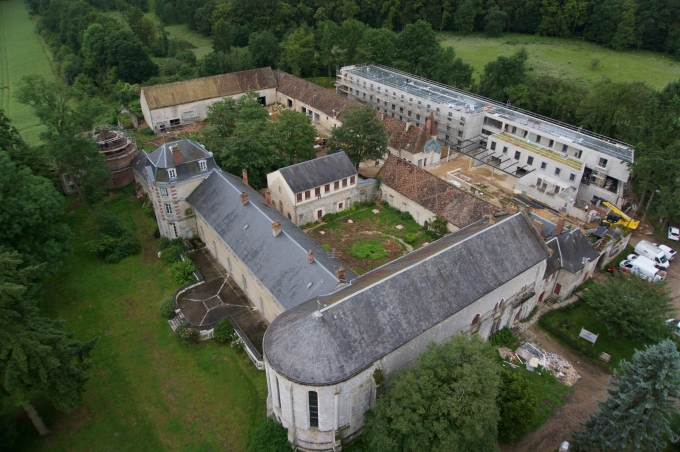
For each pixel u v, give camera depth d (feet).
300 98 393.91
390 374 142.51
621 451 129.29
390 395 128.57
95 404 158.92
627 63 505.66
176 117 371.15
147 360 173.88
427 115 358.43
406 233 247.91
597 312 181.37
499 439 148.25
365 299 139.03
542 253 180.96
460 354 128.06
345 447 142.61
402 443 125.18
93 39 444.55
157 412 155.84
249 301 198.18
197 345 178.50
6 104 416.67
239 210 202.18
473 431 120.06
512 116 331.16
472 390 120.57
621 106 319.47
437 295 151.43
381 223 256.93
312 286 161.07
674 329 181.98
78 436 149.38
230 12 536.83
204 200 218.59
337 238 243.60
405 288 146.72
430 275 152.87
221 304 196.24
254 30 527.81
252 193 219.20
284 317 142.41
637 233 253.44
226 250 203.51
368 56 431.02
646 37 538.88
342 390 129.39
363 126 273.13
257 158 258.16
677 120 246.47
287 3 536.01
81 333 185.68
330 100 371.35
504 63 376.07
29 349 127.85
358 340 133.18
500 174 317.42
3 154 193.16
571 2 558.56
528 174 282.77
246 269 186.60
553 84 367.04
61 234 203.51
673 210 231.71
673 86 262.88
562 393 164.35
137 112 382.63
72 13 532.73
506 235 175.73
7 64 523.70
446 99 355.97
